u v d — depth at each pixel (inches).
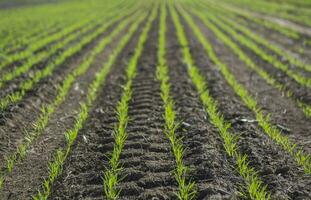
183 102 57.0
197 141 45.3
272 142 45.6
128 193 38.0
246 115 52.7
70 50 91.2
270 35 121.7
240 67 79.2
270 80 67.7
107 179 39.1
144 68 76.9
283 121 52.6
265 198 36.8
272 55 90.2
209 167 40.6
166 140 46.6
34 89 60.9
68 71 74.8
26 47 102.2
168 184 39.1
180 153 42.1
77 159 43.2
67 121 52.8
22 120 51.9
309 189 37.8
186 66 77.9
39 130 49.4
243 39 108.4
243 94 58.9
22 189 39.3
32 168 42.4
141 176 40.1
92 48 99.3
